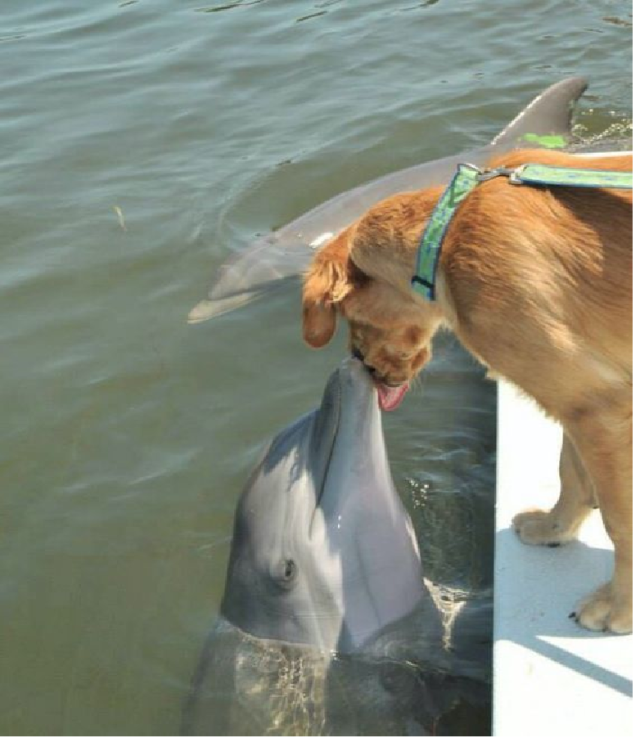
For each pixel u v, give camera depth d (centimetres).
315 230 364
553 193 193
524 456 242
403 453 283
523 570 221
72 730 233
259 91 471
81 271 356
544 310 189
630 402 190
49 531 273
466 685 226
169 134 438
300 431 237
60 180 407
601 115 437
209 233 371
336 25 534
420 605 237
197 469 285
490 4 545
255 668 231
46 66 507
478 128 432
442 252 198
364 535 231
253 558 233
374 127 433
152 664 244
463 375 306
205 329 329
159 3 578
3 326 334
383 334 216
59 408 305
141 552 267
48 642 250
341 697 225
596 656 205
